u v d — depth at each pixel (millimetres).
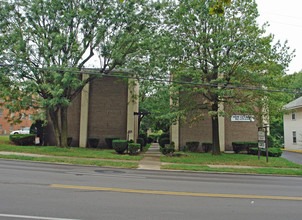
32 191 6969
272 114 17734
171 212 5609
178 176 11570
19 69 17109
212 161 17188
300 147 30750
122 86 24734
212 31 18625
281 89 17469
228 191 8281
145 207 5910
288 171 14328
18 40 17125
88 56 19375
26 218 4820
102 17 18391
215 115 17641
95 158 17031
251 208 6230
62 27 17812
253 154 21531
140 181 9500
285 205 6652
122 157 17641
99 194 6969
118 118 24453
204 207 6137
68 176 9812
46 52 17156
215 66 17609
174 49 17797
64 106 18844
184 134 24000
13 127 46125
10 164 12773
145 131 45344
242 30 17938
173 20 18125
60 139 20688
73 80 17219
